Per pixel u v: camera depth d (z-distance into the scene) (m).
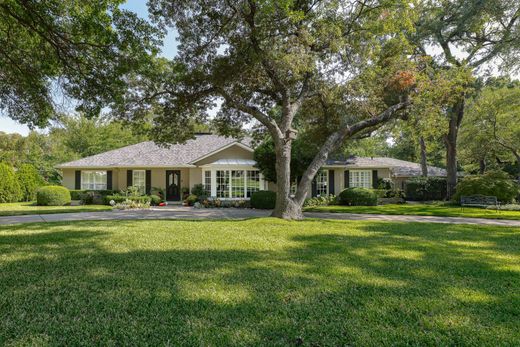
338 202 21.03
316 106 15.31
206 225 10.18
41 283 4.41
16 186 23.38
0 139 33.25
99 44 8.74
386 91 14.05
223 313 3.41
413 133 16.38
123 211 16.19
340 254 6.27
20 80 9.93
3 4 7.69
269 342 2.82
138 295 3.96
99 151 37.78
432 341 2.86
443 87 13.31
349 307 3.61
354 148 24.67
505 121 22.81
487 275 4.92
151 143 26.53
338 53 11.82
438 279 4.68
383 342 2.84
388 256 6.14
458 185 20.20
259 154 19.52
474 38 19.80
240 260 5.71
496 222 11.94
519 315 3.44
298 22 10.80
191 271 5.00
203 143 25.64
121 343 2.81
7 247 6.75
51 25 8.35
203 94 12.70
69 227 9.70
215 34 11.34
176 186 23.03
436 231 9.43
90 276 4.73
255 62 10.66
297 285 4.34
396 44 13.53
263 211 16.41
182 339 2.87
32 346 2.75
